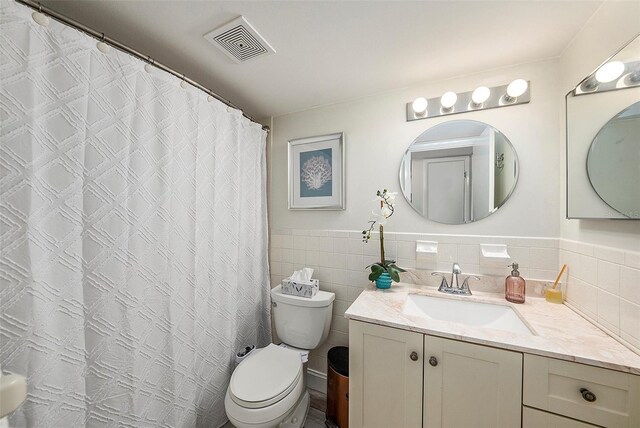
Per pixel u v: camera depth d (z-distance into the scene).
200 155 1.23
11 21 0.66
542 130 1.19
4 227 0.67
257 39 1.04
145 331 0.98
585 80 0.93
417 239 1.42
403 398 0.95
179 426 1.08
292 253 1.79
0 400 0.29
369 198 1.55
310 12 0.90
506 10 0.89
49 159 0.74
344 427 1.28
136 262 0.95
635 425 0.67
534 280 1.18
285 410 1.05
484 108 1.29
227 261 1.40
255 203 1.68
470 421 0.85
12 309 0.68
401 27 0.97
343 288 1.62
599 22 0.89
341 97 1.58
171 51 1.12
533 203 1.21
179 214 1.12
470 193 1.32
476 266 1.29
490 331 0.87
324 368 1.67
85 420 0.82
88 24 0.95
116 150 0.89
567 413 0.74
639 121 0.73
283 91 1.50
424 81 1.39
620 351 0.74
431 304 1.24
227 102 1.43
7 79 0.66
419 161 1.43
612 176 0.82
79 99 0.79
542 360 0.76
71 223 0.78
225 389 1.36
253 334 1.66
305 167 1.73
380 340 0.98
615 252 0.82
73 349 0.78
